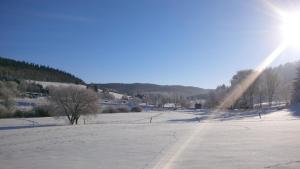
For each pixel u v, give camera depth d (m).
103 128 34.53
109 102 161.12
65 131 31.12
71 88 67.25
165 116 93.19
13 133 29.83
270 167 13.77
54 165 15.55
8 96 84.88
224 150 18.34
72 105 66.44
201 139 23.77
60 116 68.94
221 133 27.73
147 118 83.31
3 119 74.94
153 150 19.12
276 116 67.19
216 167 14.06
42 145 22.02
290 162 14.61
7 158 17.62
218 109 130.00
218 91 154.50
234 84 130.75
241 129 31.28
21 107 95.62
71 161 16.39
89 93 67.75
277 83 123.50
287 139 22.48
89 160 16.56
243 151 17.81
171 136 26.16
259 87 123.56
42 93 155.50
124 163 15.59
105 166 15.06
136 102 197.50
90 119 70.88
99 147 20.70
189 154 17.34
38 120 73.19
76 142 23.16
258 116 71.00
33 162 16.38
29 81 194.00
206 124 40.91
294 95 113.50
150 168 14.41
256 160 15.23
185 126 37.34
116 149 19.80
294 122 41.16
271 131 28.34
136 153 18.22
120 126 37.69
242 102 127.56
